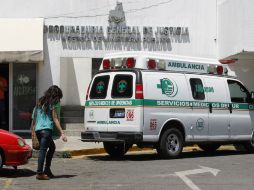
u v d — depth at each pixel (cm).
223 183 1052
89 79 2131
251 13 1861
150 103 1402
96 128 1451
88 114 1478
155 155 1588
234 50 1920
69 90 2123
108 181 1081
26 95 2031
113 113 1423
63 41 1995
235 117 1603
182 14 2050
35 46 1898
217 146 1692
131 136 1384
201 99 1519
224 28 2014
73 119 2016
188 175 1151
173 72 1470
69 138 1925
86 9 2005
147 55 1434
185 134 1479
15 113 2030
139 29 2019
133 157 1532
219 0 2069
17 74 2030
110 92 1434
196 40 2058
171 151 1459
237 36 1892
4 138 1154
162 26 2033
